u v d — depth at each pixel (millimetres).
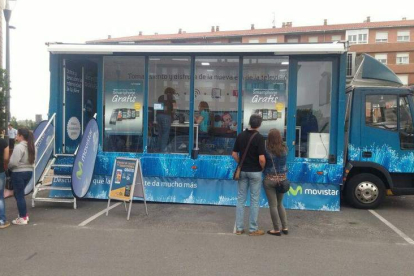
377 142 7602
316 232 5945
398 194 7617
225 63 7812
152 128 8008
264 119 7699
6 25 11664
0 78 10188
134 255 4828
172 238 5535
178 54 7789
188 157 7793
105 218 6613
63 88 8203
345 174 7617
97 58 8070
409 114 7582
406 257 4859
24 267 4414
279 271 4363
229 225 6262
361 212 7359
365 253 4996
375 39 50594
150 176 7832
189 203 7742
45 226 6090
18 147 6129
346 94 8070
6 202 7855
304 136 7566
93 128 7656
